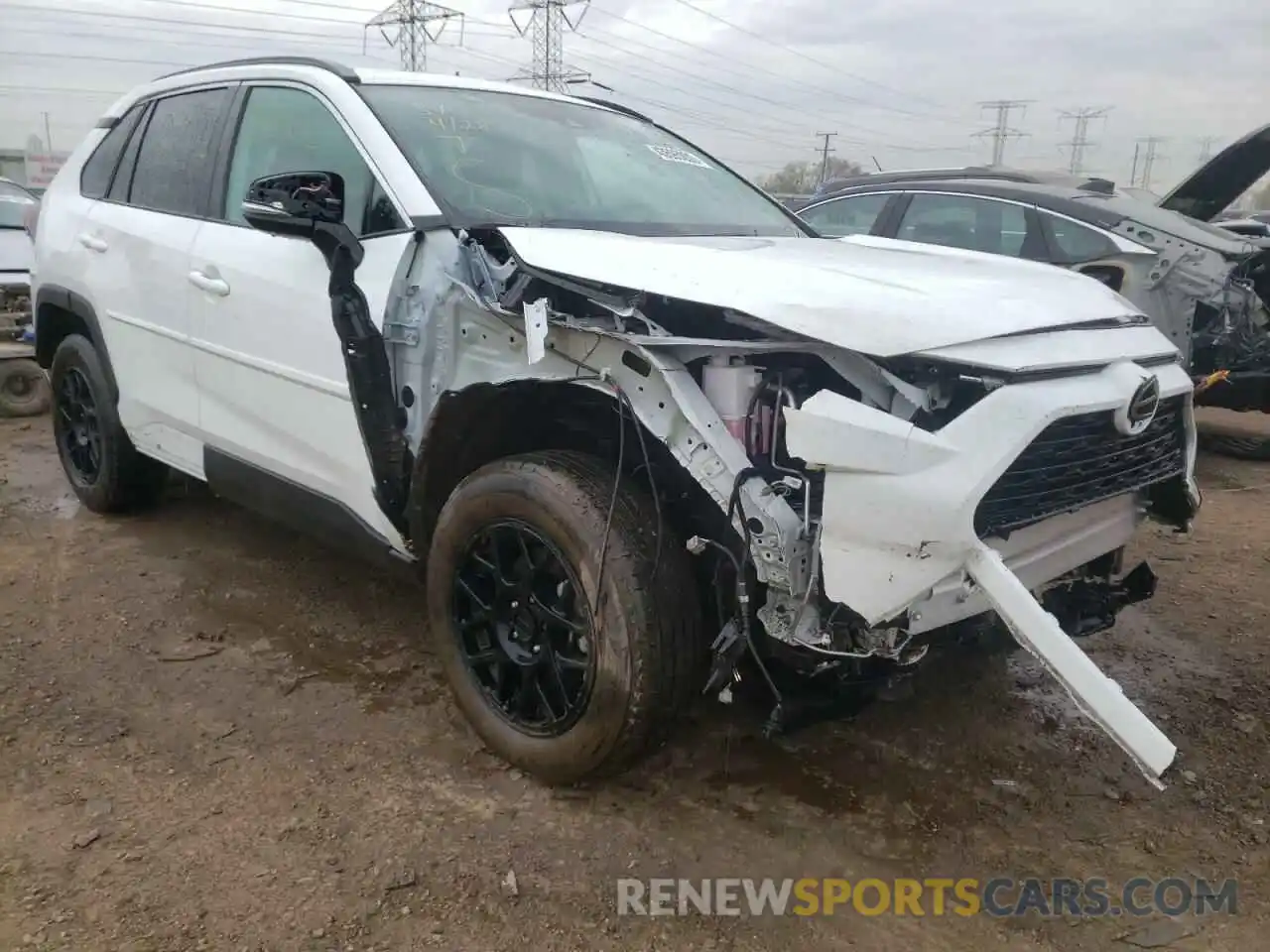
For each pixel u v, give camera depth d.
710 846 2.65
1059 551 2.66
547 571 2.74
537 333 2.47
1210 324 6.25
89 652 3.61
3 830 2.62
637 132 4.11
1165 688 3.54
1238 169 6.39
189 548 4.63
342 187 2.98
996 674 3.61
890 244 3.73
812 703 2.60
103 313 4.41
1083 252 6.41
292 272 3.29
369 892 2.43
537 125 3.71
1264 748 3.16
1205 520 5.52
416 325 2.92
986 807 2.85
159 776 2.88
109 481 4.77
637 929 2.35
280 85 3.69
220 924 2.31
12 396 7.32
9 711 3.18
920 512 2.13
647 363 2.44
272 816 2.71
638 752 2.65
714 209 3.75
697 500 2.65
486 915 2.37
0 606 3.96
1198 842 2.71
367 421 3.01
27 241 8.06
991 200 6.88
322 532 3.50
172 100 4.34
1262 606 4.27
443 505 3.08
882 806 2.84
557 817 2.74
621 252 2.68
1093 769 3.05
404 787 2.85
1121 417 2.43
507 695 2.93
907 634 2.26
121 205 4.39
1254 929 2.39
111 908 2.35
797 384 2.41
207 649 3.67
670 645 2.55
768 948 2.30
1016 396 2.21
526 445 3.06
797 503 2.33
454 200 3.11
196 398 3.90
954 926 2.39
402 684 3.45
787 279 2.50
